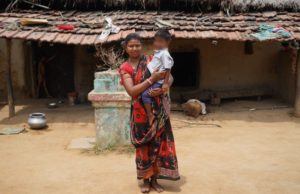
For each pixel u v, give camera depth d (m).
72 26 9.62
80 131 8.68
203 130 8.72
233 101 11.94
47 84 12.70
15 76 12.30
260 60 12.16
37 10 10.95
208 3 10.55
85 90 12.12
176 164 4.72
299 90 9.73
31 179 5.53
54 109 10.88
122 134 6.93
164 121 4.61
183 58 12.24
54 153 6.91
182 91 11.92
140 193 4.86
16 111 10.73
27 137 8.22
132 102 4.64
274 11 10.62
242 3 10.45
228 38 9.02
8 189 5.15
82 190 5.03
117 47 10.02
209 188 4.99
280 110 10.55
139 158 4.73
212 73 11.98
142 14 10.40
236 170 5.72
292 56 10.95
